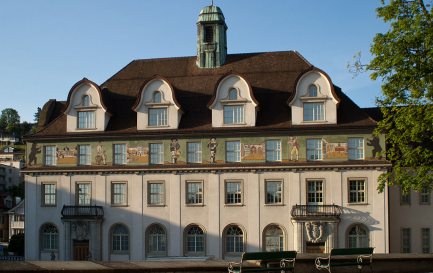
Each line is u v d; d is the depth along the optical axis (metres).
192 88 60.78
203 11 64.00
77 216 56.28
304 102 54.88
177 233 55.44
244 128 54.94
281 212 53.97
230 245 54.91
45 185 58.53
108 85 63.16
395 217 55.78
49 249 57.75
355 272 29.03
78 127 58.41
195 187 55.81
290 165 54.03
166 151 56.44
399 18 34.09
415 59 32.97
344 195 53.28
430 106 32.97
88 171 57.41
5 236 131.38
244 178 54.88
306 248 52.56
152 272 25.86
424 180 33.97
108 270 25.12
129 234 56.25
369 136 53.56
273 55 62.94
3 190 171.88
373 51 34.25
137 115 57.53
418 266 29.88
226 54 64.75
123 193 57.03
